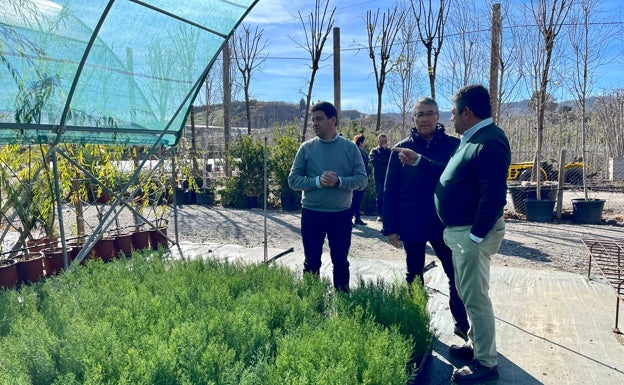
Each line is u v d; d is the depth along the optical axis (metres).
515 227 9.98
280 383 2.10
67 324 2.80
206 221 11.09
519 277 5.80
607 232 9.37
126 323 2.84
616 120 22.00
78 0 4.54
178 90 6.38
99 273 4.14
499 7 11.66
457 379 3.19
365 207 11.98
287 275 4.04
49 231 6.55
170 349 2.31
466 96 3.05
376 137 12.96
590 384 3.23
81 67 4.79
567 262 6.87
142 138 6.48
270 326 3.04
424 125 3.78
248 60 18.47
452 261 3.56
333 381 2.07
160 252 5.00
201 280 3.82
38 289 3.69
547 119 22.88
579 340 3.95
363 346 2.49
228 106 15.98
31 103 4.85
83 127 5.45
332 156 4.29
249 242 8.63
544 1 10.51
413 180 3.78
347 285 4.40
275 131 13.80
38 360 2.28
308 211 4.30
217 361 2.31
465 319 3.69
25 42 4.58
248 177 13.50
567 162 20.02
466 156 3.04
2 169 5.62
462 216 3.09
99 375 2.15
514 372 3.40
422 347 3.09
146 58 5.76
